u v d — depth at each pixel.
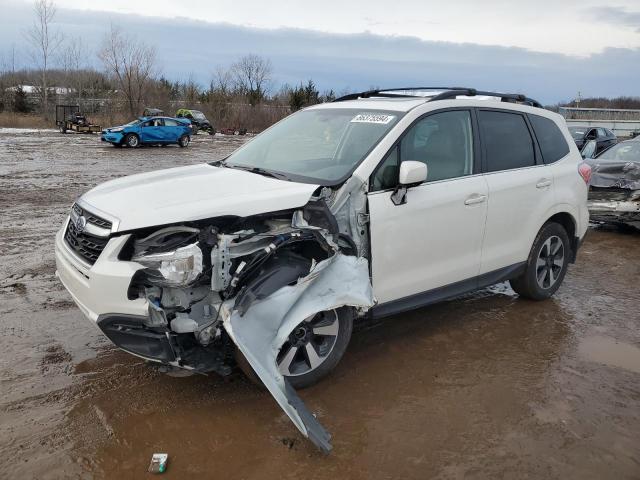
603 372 4.34
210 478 2.99
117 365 4.13
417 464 3.16
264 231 3.69
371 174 4.12
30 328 4.69
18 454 3.10
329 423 3.52
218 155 23.73
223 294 3.46
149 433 3.35
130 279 3.30
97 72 53.22
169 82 55.22
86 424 3.40
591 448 3.36
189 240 3.40
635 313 5.65
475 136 4.91
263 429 3.44
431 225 4.42
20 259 6.69
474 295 6.00
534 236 5.40
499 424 3.58
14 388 3.75
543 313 5.54
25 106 51.22
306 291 3.59
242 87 55.25
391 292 4.28
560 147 5.76
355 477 3.04
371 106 4.80
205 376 4.03
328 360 3.87
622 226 10.16
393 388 3.98
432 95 5.05
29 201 10.91
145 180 4.20
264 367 3.34
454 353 4.57
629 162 9.07
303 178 4.14
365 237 4.09
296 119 5.26
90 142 28.73
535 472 3.13
